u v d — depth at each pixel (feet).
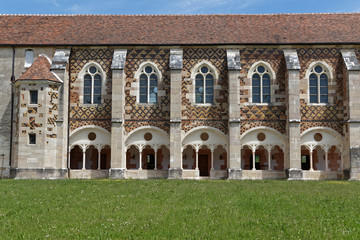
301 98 115.55
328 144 114.93
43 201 58.18
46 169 108.58
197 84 117.60
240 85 116.57
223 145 115.55
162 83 117.08
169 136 115.34
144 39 119.85
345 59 114.11
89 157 122.11
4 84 117.91
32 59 119.24
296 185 84.89
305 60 116.88
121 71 113.60
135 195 65.16
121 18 130.41
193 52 118.11
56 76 113.70
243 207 53.26
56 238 37.65
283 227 41.73
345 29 122.01
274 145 115.14
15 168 108.58
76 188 75.36
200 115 115.65
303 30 122.52
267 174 113.80
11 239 36.94
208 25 126.11
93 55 118.93
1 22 128.06
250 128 115.03
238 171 110.01
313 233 39.63
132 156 121.49
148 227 41.60
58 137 112.16
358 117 110.01
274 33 121.39
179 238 37.60
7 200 59.06
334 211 51.08
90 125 116.26
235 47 117.80
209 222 43.96
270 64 117.08
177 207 53.21
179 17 130.52
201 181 96.27
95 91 118.32
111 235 38.45
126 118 115.75
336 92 115.75
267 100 116.57
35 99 110.32
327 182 95.71
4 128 116.37
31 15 131.23
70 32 123.75
